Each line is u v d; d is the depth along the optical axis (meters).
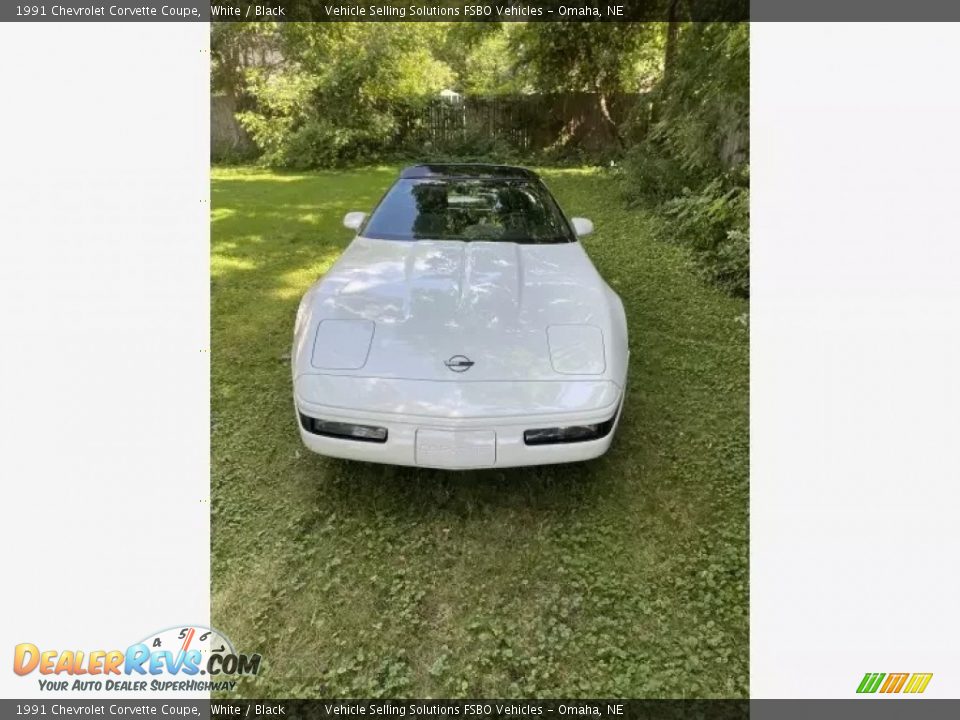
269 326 4.19
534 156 14.41
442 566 2.19
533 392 2.19
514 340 2.35
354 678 1.79
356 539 2.30
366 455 2.21
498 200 3.55
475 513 2.45
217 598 2.04
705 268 5.26
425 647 1.89
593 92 13.62
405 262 2.92
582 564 2.20
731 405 3.26
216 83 14.27
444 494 2.54
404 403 2.15
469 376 2.20
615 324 2.57
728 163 6.41
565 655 1.87
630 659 1.87
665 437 2.97
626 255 5.83
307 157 12.97
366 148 13.98
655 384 3.46
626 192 8.30
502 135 15.15
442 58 17.92
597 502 2.53
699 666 1.85
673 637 1.95
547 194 3.78
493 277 2.75
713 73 5.83
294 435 2.93
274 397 3.26
